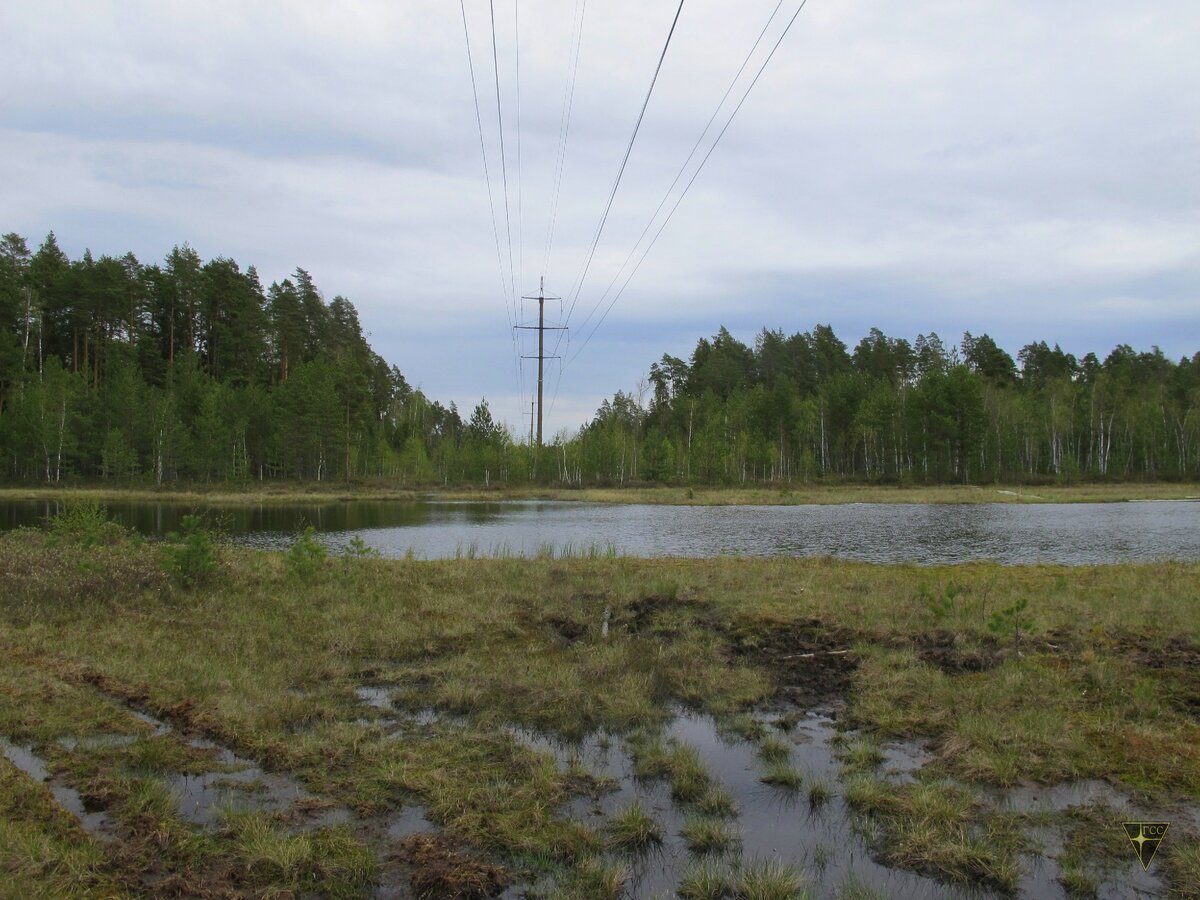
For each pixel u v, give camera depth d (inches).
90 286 2748.5
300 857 185.5
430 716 294.5
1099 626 393.7
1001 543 1021.8
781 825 212.4
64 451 2274.9
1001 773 234.8
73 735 260.4
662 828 210.1
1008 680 318.0
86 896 167.6
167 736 261.7
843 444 3353.8
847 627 410.3
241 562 625.0
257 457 2682.1
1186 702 299.0
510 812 213.9
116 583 483.8
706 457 2901.1
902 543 1029.8
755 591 516.4
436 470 2970.0
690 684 331.0
